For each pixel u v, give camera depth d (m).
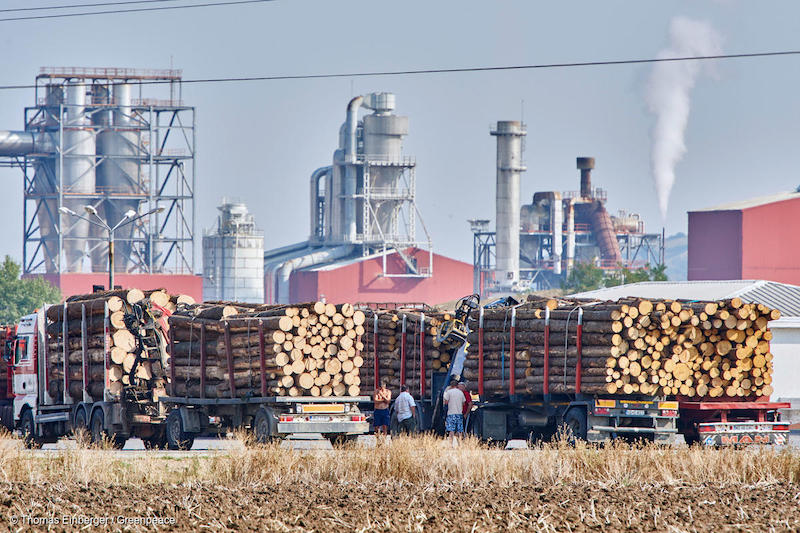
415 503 58.97
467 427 101.25
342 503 58.91
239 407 94.81
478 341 100.56
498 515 55.66
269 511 56.19
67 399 102.31
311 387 92.38
